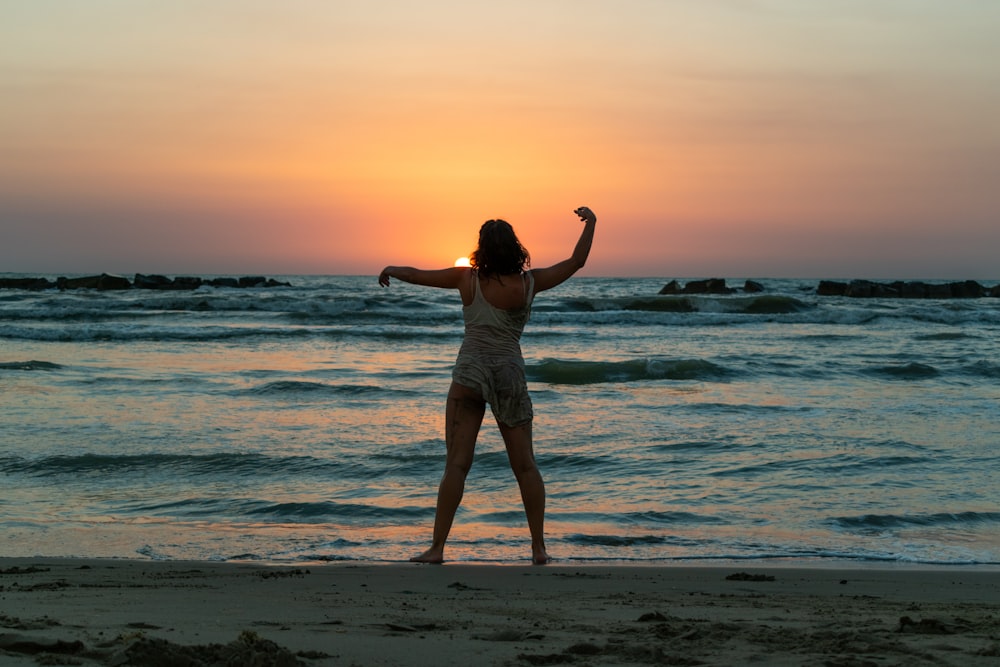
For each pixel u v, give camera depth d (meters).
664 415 13.11
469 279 5.37
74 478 8.70
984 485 8.73
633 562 5.94
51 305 40.50
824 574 5.42
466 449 5.62
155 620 3.28
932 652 2.78
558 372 18.66
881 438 11.20
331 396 14.84
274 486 8.48
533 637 3.04
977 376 18.94
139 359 21.12
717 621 3.53
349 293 59.78
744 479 8.92
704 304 41.75
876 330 32.91
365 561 5.83
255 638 2.63
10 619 3.16
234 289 63.84
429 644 2.88
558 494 8.26
